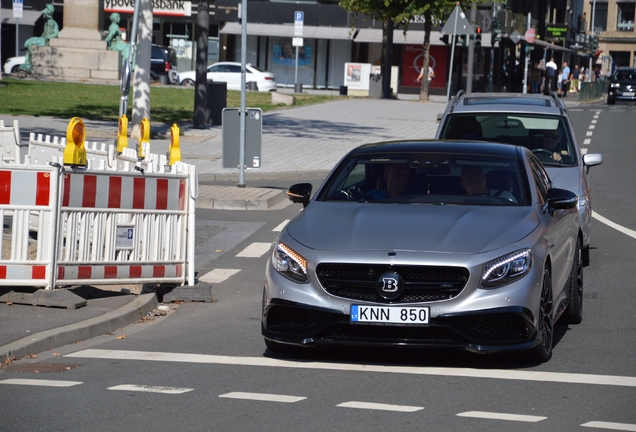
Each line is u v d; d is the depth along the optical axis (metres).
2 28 193.25
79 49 147.12
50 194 28.59
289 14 182.38
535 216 24.39
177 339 26.38
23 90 120.62
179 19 189.88
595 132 101.50
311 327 22.58
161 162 33.41
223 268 37.19
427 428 18.00
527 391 20.78
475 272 21.81
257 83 159.12
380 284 21.89
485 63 179.12
